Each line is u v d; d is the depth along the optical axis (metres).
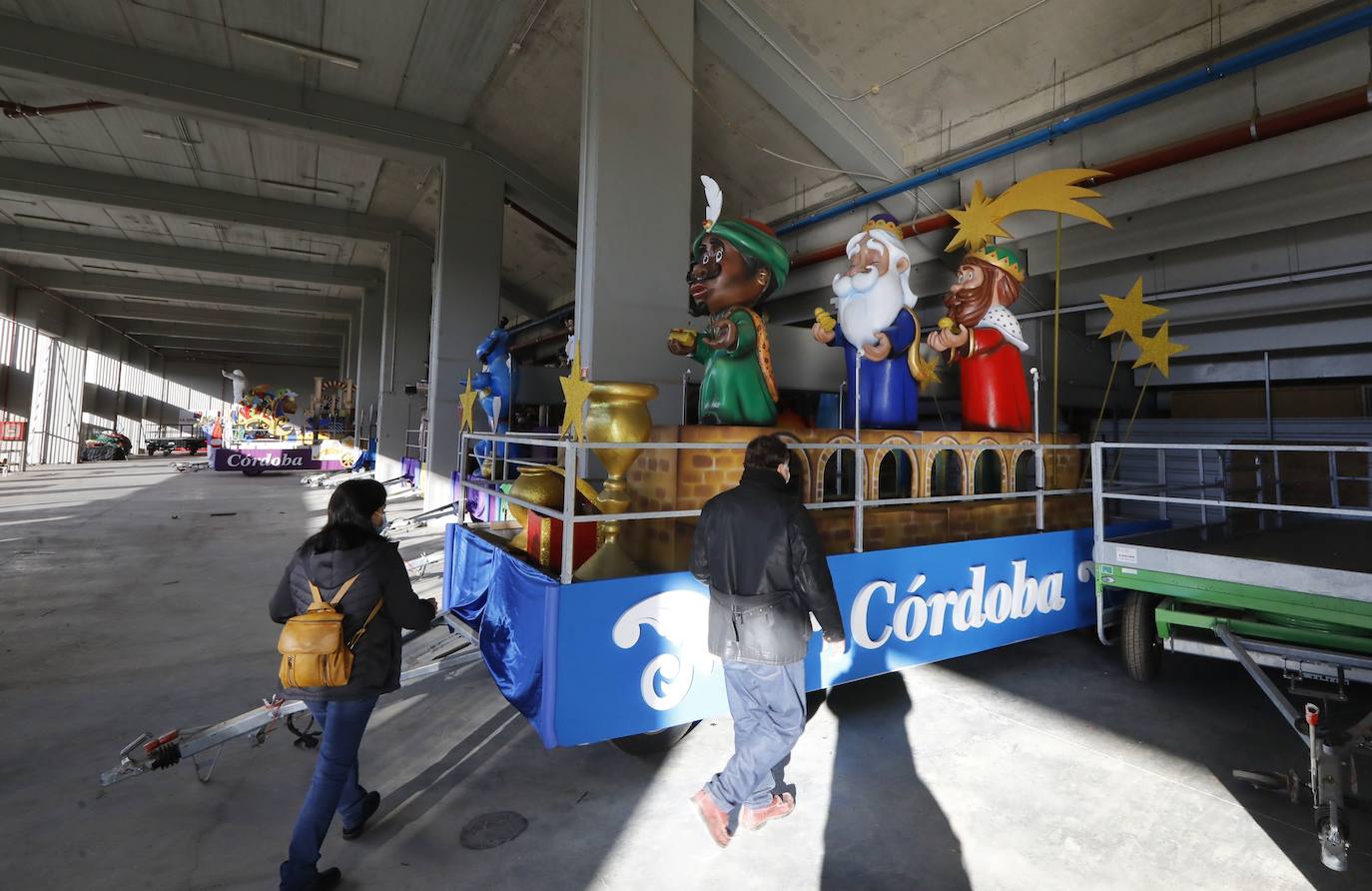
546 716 2.53
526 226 15.90
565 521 2.63
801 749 3.13
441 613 3.96
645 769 2.96
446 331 12.12
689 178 6.57
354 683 2.12
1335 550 3.65
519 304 20.48
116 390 33.28
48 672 4.07
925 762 3.01
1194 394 9.92
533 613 2.76
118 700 3.67
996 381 4.79
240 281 24.89
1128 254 7.75
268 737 3.25
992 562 3.90
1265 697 3.74
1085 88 6.96
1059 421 9.90
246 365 44.16
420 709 3.60
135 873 2.22
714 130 9.76
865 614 3.36
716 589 2.40
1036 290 8.80
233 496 14.22
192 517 10.91
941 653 3.66
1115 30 6.45
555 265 17.41
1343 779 2.44
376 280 22.61
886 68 7.73
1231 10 5.88
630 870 2.26
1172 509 8.45
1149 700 3.71
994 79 7.44
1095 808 2.64
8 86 10.95
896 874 2.24
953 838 2.45
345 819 2.40
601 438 3.31
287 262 21.58
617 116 6.21
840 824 2.53
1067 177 4.40
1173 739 3.23
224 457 20.14
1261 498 5.54
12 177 13.95
